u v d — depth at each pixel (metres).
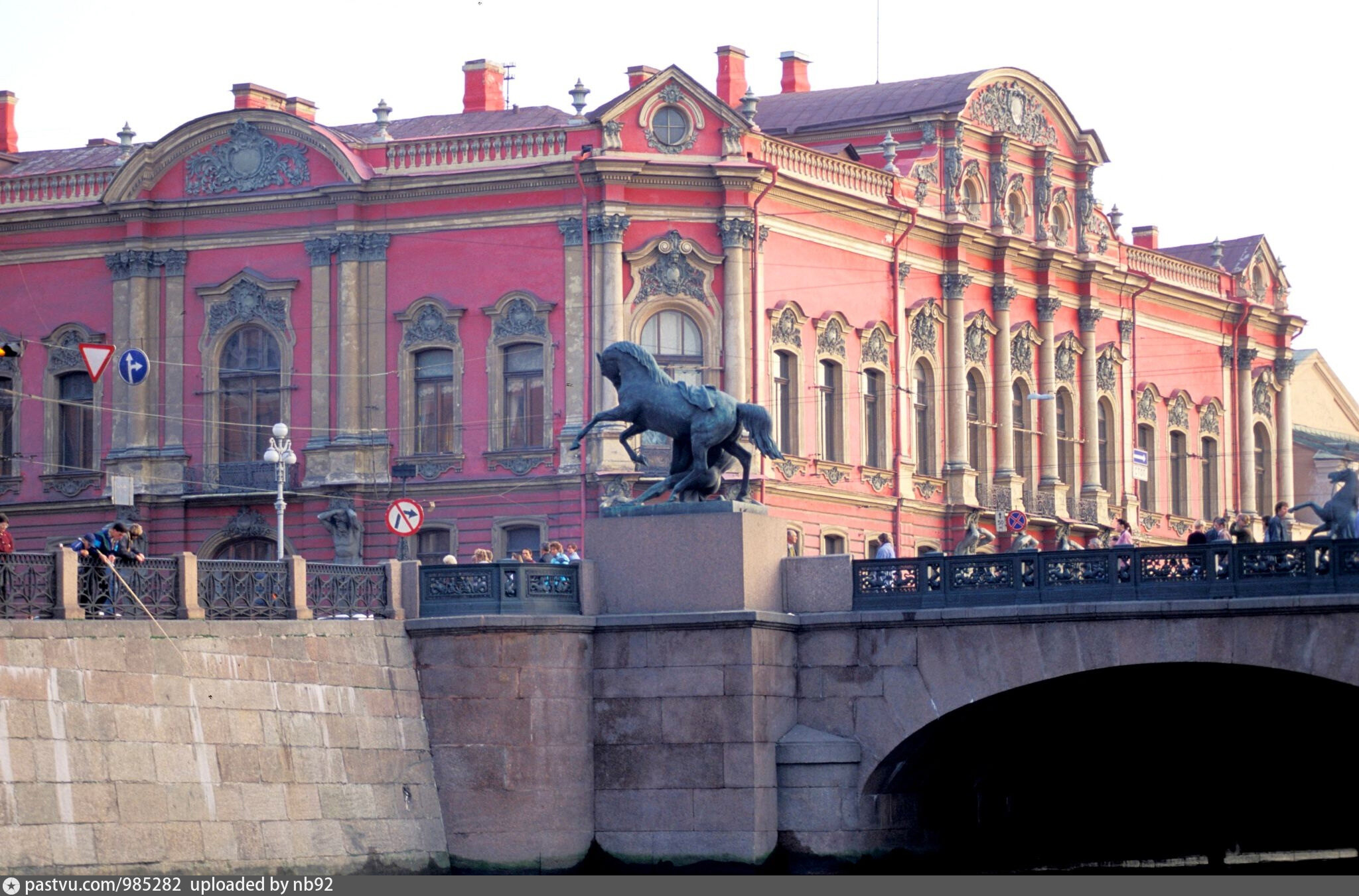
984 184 96.69
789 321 84.38
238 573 51.31
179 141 86.06
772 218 83.38
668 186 81.75
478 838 54.34
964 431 93.94
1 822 43.34
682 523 55.88
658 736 55.28
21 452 88.06
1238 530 61.09
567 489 80.88
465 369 82.75
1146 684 56.19
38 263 88.12
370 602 55.19
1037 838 67.31
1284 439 118.44
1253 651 51.97
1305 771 67.50
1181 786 69.00
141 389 85.94
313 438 83.88
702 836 54.69
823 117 96.38
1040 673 54.09
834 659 56.28
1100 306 103.12
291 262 84.81
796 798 55.44
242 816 49.16
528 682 54.91
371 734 53.34
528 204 82.19
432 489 82.81
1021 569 54.78
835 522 86.31
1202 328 112.06
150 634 47.97
